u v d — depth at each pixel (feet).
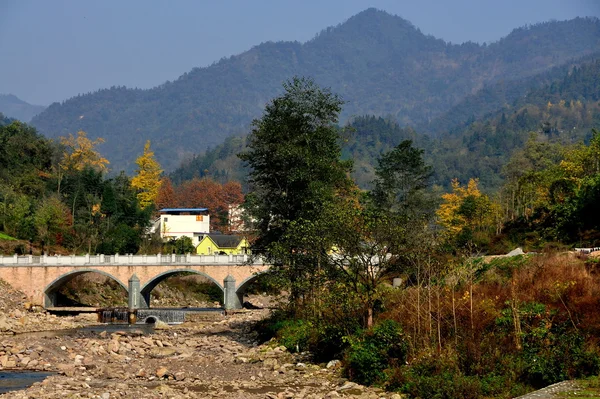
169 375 135.23
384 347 124.88
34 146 459.32
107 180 453.17
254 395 115.96
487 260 176.35
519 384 105.91
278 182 191.62
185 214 485.56
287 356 153.79
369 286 146.51
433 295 135.33
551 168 309.01
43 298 298.15
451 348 116.57
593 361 105.09
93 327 252.21
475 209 325.62
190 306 357.41
